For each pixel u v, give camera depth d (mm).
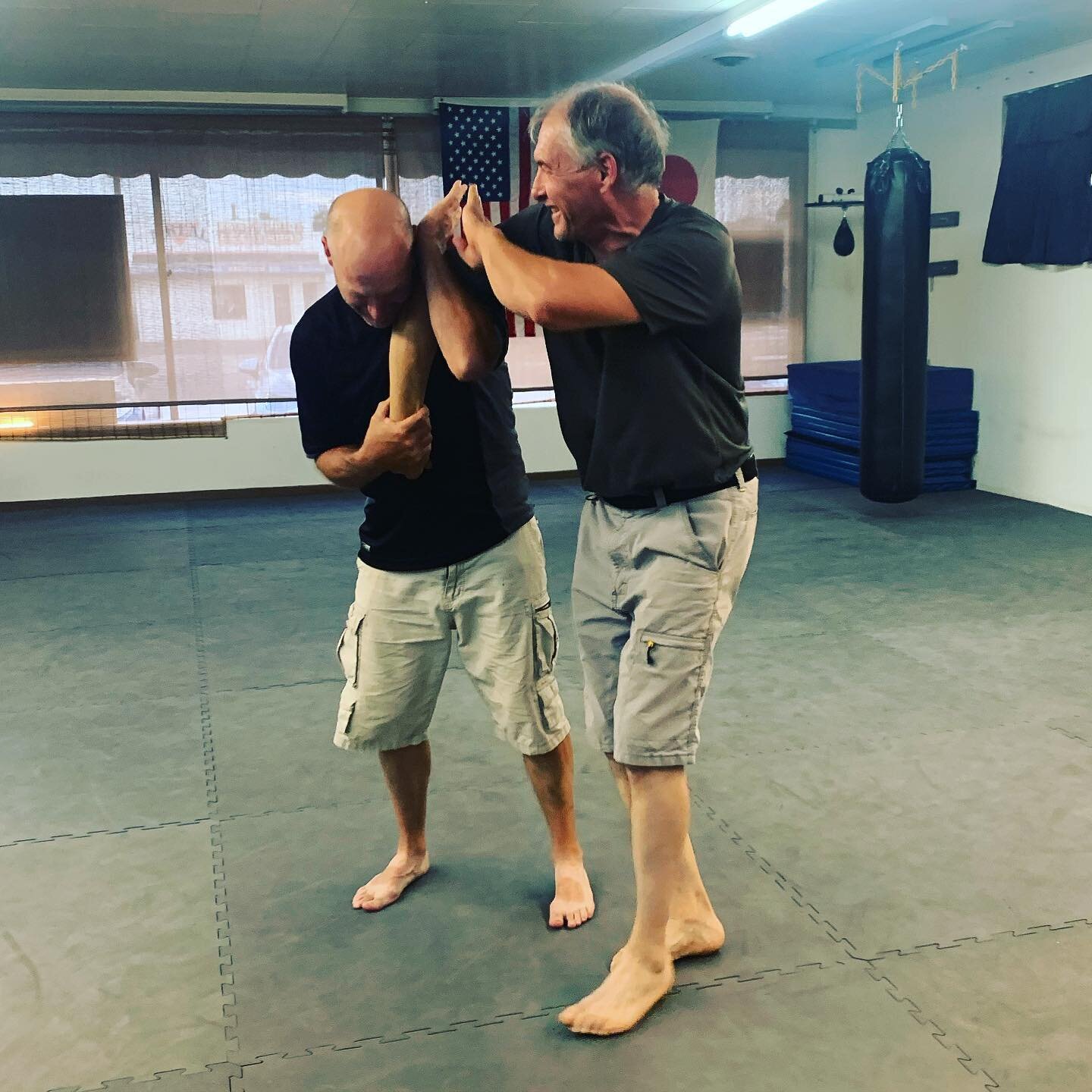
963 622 4340
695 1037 1908
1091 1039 1882
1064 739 3172
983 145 6961
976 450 7305
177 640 4289
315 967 2141
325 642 4234
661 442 1781
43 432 7156
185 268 7238
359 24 5262
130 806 2854
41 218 6973
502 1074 1828
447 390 2004
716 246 1689
